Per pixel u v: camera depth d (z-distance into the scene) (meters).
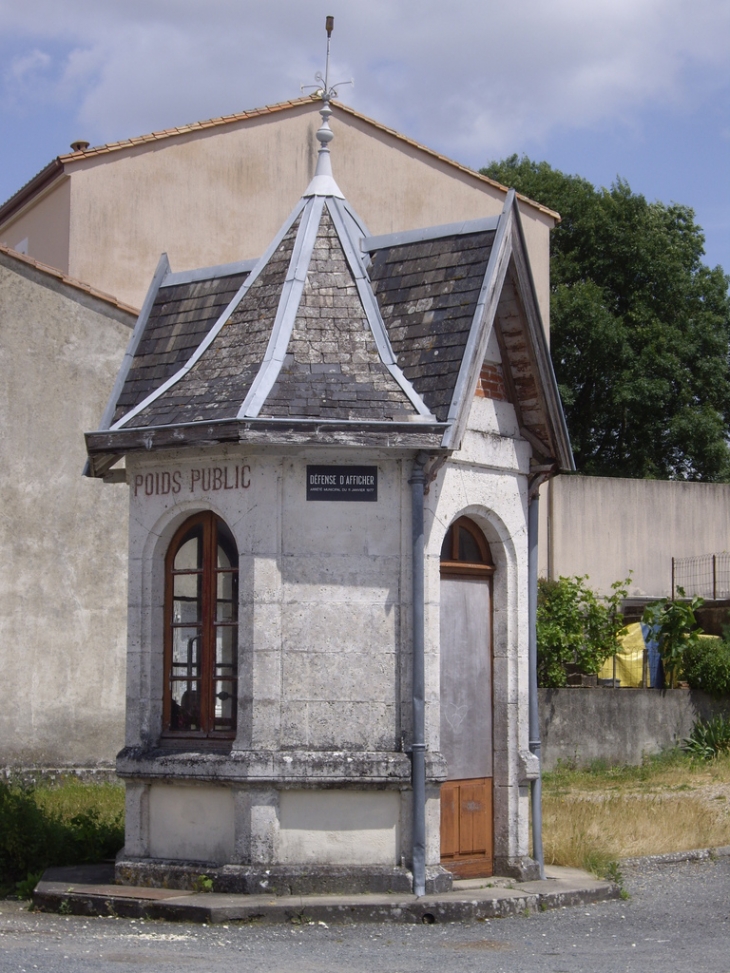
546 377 12.70
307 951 9.61
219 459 11.71
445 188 29.69
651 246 44.91
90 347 20.61
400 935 10.32
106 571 20.33
